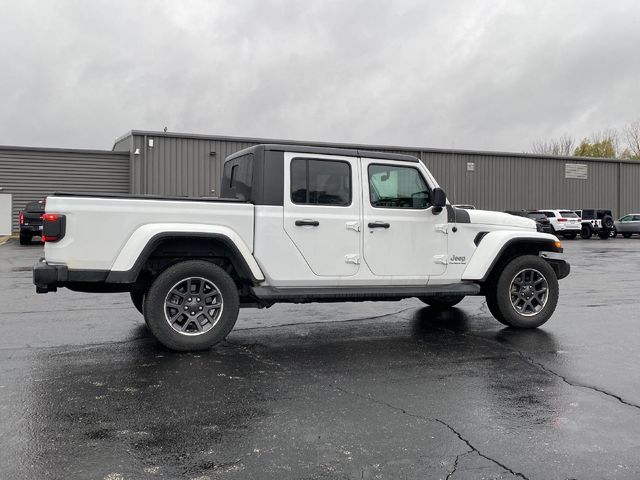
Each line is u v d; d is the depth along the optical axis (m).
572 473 3.22
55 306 8.54
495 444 3.60
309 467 3.26
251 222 5.94
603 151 72.00
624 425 3.94
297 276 6.11
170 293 5.71
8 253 19.00
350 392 4.62
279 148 6.05
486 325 7.40
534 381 4.96
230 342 6.35
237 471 3.21
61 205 5.38
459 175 37.91
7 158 29.17
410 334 6.84
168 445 3.54
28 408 4.17
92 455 3.39
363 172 6.39
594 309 8.73
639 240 33.72
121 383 4.79
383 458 3.38
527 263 7.09
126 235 5.50
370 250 6.39
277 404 4.32
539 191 40.53
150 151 29.70
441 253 6.72
